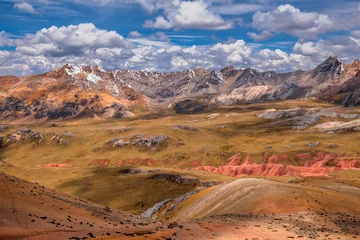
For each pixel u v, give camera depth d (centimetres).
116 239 3353
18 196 4253
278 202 6612
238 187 7844
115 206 14200
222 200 7519
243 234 4162
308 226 4953
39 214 3819
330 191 8019
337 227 5100
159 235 3859
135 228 4416
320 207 6525
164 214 9669
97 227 3972
